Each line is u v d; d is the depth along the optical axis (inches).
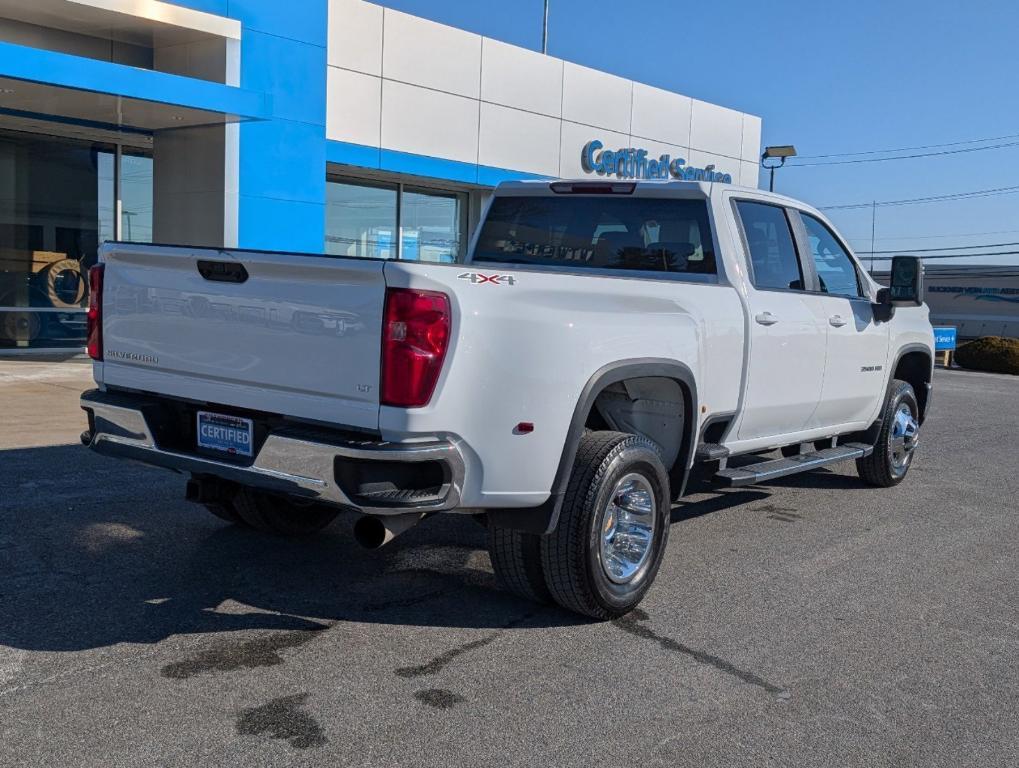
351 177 735.7
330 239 729.6
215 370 168.2
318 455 151.2
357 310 149.2
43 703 139.6
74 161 612.1
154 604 180.7
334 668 155.9
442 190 800.9
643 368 183.2
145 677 149.6
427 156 724.0
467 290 152.3
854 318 267.0
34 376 492.7
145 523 232.5
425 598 191.2
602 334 173.2
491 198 257.3
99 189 623.2
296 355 156.6
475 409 154.0
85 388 452.8
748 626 183.8
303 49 614.5
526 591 183.2
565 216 243.9
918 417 326.0
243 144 590.9
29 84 466.6
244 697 144.2
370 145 687.7
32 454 301.3
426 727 137.3
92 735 131.0
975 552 243.1
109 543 215.8
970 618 193.6
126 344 183.8
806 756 134.3
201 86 517.7
